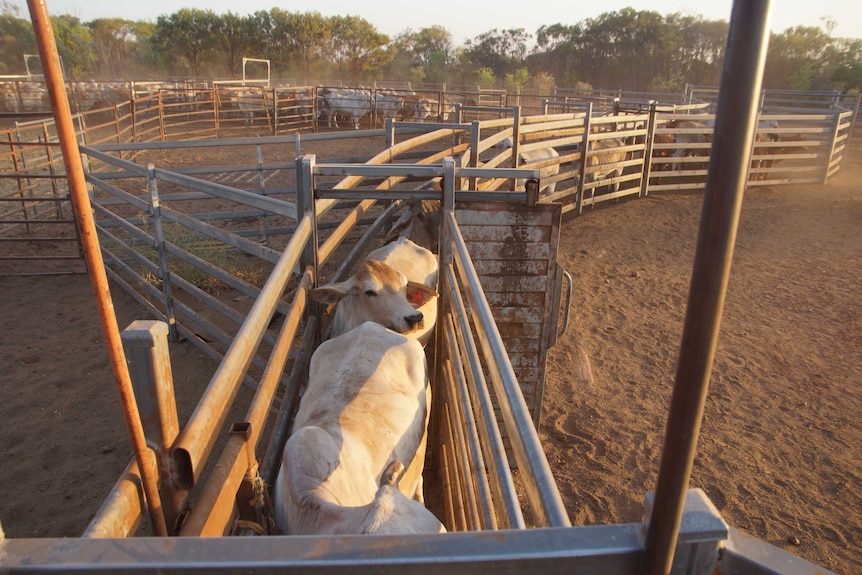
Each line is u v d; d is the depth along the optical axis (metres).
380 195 4.27
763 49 0.63
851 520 4.17
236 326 6.78
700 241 0.69
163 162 15.62
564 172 11.60
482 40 63.44
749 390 5.80
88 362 6.04
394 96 24.86
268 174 14.26
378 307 4.13
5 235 9.60
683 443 0.75
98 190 11.77
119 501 1.25
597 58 49.34
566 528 0.86
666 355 6.46
